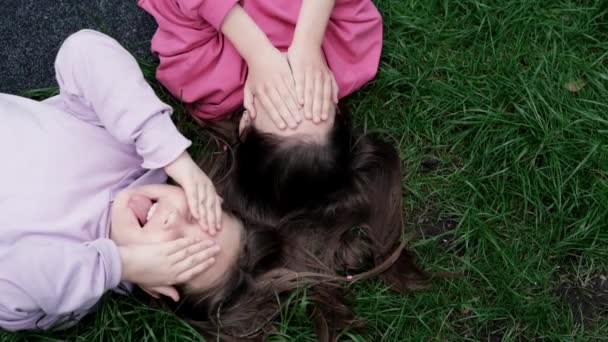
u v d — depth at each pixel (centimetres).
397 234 177
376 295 173
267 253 162
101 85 159
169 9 175
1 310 150
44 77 183
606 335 177
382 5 190
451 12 191
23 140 156
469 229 180
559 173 180
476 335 177
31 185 153
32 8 184
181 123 183
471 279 179
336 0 176
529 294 178
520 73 185
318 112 156
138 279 149
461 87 186
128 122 157
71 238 153
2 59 182
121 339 164
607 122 181
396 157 177
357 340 169
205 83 175
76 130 161
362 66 182
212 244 149
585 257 181
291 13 175
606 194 178
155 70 184
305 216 168
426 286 175
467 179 183
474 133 187
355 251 177
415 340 172
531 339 176
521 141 183
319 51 168
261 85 163
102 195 158
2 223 151
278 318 170
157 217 149
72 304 148
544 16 188
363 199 172
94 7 187
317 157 156
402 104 189
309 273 168
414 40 189
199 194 154
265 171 158
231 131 180
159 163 158
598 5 189
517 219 183
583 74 187
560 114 182
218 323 160
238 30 169
